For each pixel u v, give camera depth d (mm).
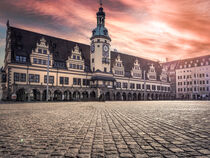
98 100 49812
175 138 5770
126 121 9578
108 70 64312
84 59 62875
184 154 4207
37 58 49344
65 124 8570
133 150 4527
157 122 9203
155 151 4441
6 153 4328
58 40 58562
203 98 92375
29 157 4043
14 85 41906
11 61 44500
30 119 10406
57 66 53406
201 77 94188
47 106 23750
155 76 87062
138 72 78688
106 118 10883
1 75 48500
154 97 83500
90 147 4801
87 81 60188
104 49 63562
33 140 5547
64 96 53219
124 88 71375
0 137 5949
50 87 47500
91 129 7312
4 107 21609
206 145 4953
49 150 4555
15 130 7121
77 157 4039
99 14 65000
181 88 102312
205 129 7297
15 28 49969
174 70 106250
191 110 17359
